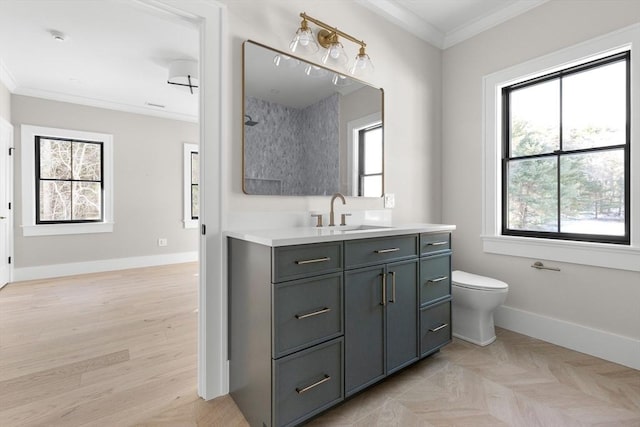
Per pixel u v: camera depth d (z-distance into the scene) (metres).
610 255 1.96
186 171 5.21
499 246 2.50
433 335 1.95
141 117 4.80
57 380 1.75
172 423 1.42
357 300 1.54
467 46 2.70
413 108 2.64
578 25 2.07
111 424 1.41
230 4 1.67
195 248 5.33
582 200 2.15
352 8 2.22
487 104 2.56
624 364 1.91
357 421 1.43
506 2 2.36
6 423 1.40
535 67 2.28
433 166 2.82
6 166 3.74
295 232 1.57
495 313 2.54
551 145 2.30
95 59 3.18
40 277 4.06
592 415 1.47
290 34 1.90
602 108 2.06
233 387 1.61
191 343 2.22
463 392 1.65
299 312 1.33
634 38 1.85
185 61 3.17
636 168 1.87
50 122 4.11
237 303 1.56
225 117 1.63
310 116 1.98
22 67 3.36
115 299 3.20
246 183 1.72
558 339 2.19
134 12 2.40
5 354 2.04
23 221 3.95
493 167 2.53
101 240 4.50
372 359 1.60
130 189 4.71
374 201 2.37
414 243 1.83
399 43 2.54
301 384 1.34
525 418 1.45
